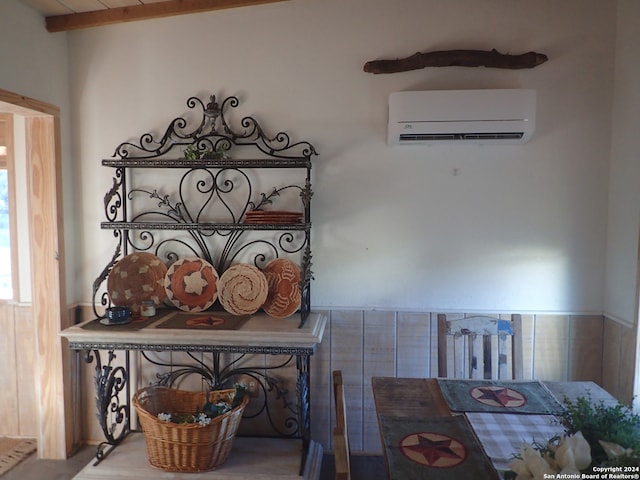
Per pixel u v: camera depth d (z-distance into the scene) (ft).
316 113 7.98
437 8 7.73
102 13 7.67
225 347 7.00
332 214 8.06
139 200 8.30
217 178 8.18
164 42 8.11
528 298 7.89
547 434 4.70
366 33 7.84
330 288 8.17
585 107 7.60
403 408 5.34
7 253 8.77
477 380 6.25
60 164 8.02
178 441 6.88
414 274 8.03
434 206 7.92
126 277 8.07
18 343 8.78
